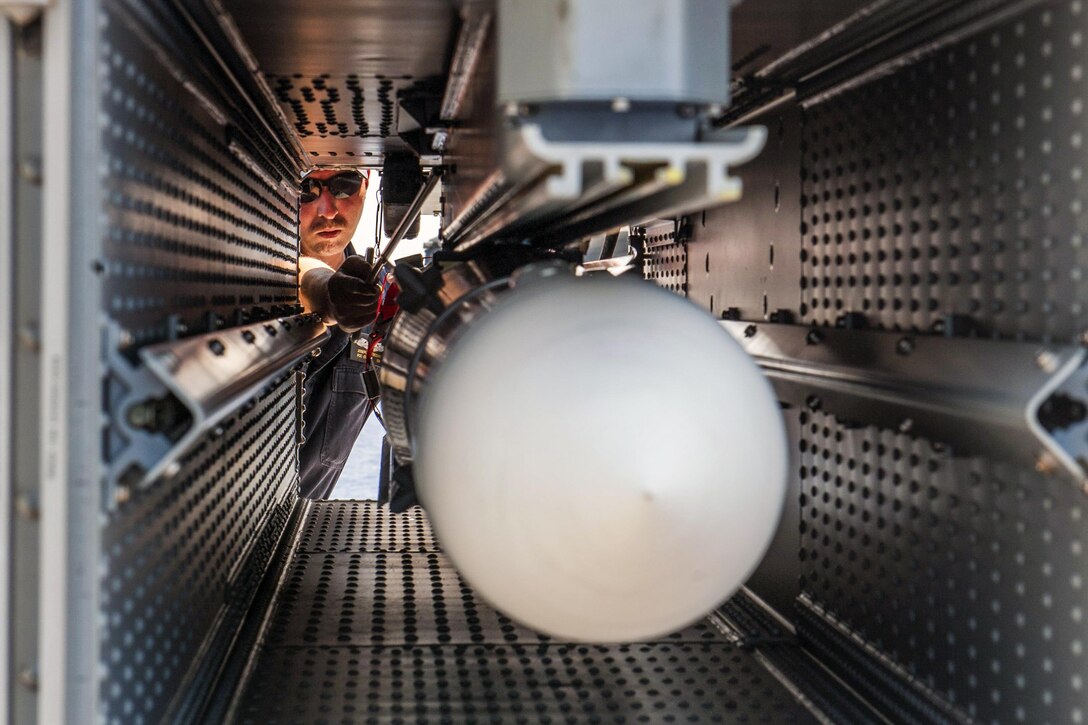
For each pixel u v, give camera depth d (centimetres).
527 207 144
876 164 176
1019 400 120
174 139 163
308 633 213
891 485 173
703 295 266
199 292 183
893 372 157
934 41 155
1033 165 133
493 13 137
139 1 140
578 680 189
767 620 224
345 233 501
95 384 114
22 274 114
